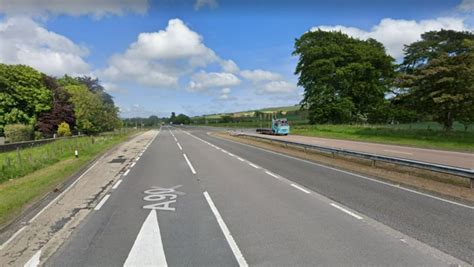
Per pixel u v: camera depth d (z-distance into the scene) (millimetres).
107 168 15375
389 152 20297
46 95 45281
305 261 4641
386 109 54312
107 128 53969
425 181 10812
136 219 6871
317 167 14711
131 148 27328
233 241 5461
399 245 5215
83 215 7277
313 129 49875
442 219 6621
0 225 6523
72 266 4605
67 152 22250
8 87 40938
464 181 10727
